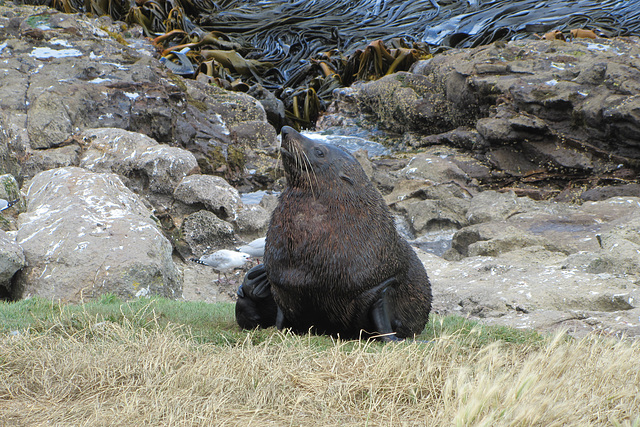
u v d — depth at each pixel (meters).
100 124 59.12
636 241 41.44
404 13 128.62
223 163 64.31
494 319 30.30
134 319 23.25
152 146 53.16
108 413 15.40
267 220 48.22
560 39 86.94
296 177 21.14
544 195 62.34
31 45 69.94
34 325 22.41
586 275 36.69
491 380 16.34
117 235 35.91
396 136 83.44
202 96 73.25
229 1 146.38
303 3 141.12
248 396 16.44
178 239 45.31
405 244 23.66
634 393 16.03
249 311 23.67
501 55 77.88
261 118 76.38
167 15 114.44
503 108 69.38
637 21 106.31
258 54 117.88
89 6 108.25
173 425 14.75
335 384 16.89
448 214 54.66
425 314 24.16
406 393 16.67
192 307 27.19
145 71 66.81
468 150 72.81
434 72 84.56
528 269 38.84
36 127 54.69
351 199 21.17
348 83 100.69
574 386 16.11
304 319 22.38
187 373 17.25
